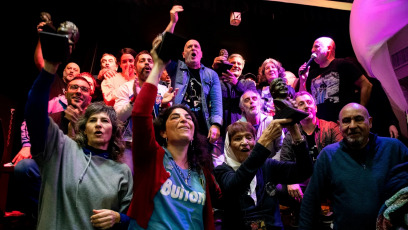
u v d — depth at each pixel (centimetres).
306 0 528
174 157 212
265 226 231
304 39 640
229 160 252
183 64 382
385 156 257
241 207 235
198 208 197
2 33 511
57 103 396
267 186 244
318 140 364
